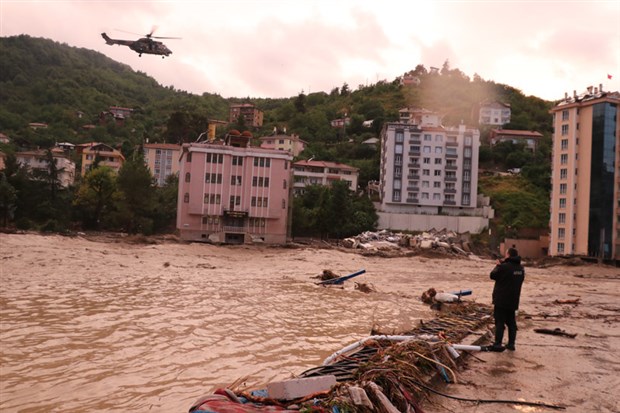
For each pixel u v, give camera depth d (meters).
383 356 6.90
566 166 68.75
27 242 34.44
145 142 126.69
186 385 7.20
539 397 6.42
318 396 5.16
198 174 56.19
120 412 6.03
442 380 7.02
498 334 9.19
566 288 29.11
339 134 145.75
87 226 72.94
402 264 44.72
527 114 154.12
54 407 6.16
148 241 48.66
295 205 72.81
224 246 49.16
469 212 89.75
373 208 86.19
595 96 67.69
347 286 23.41
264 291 19.50
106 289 17.55
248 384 7.30
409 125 91.25
